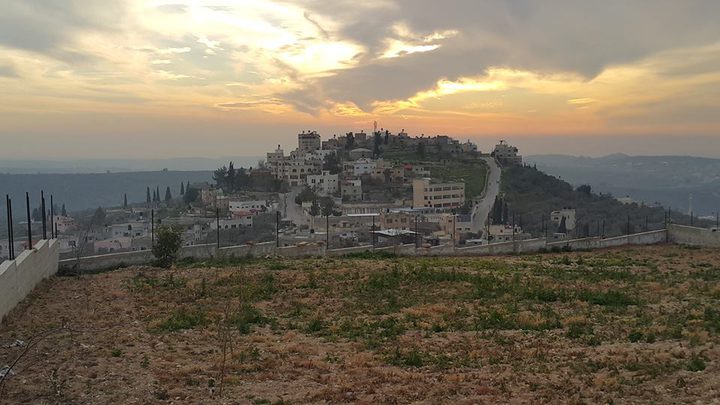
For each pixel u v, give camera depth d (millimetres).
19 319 19703
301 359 15000
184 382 12914
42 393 12031
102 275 29484
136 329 18344
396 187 135500
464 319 19875
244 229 90312
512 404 11391
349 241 72125
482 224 100812
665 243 44625
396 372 13797
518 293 24156
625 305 21688
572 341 16656
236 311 20016
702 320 18250
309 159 147125
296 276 28781
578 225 96562
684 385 11922
